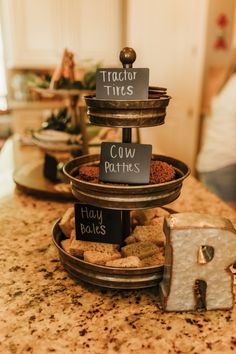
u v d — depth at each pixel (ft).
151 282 2.37
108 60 11.16
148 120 2.27
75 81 4.75
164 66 10.73
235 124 7.84
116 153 2.40
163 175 2.48
